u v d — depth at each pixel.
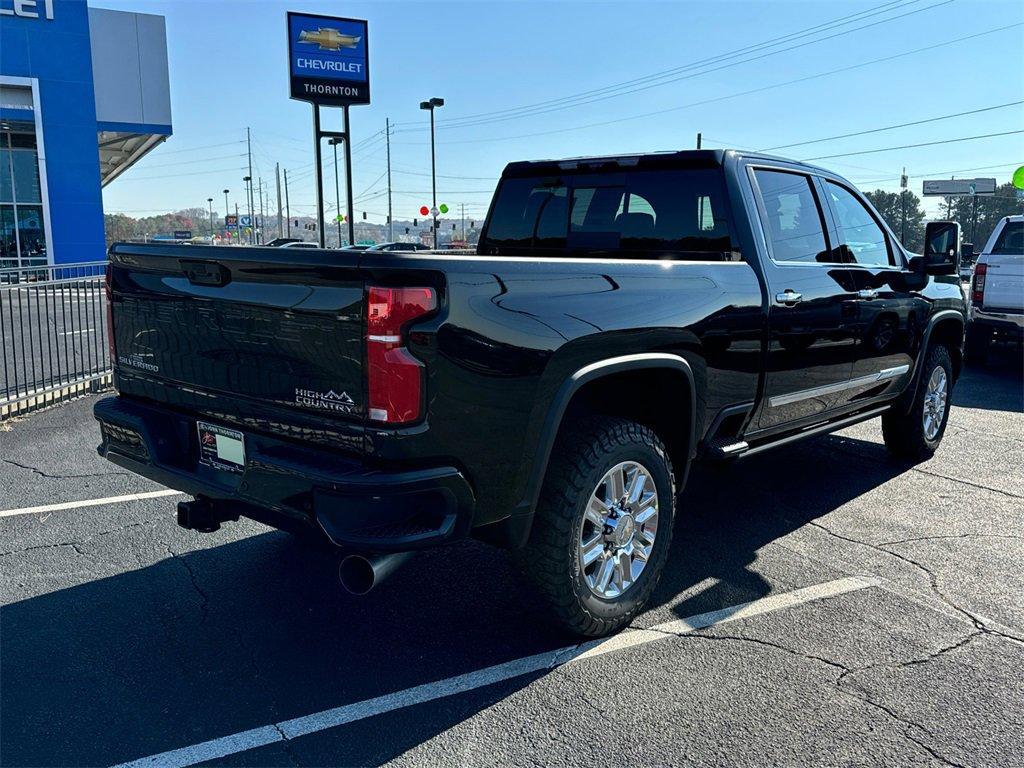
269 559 4.25
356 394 2.69
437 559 4.29
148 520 4.80
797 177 4.66
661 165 4.46
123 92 27.83
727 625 3.57
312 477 2.70
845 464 6.19
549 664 3.24
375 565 2.70
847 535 4.68
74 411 7.66
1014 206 98.06
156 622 3.56
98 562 4.19
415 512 2.75
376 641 3.42
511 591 3.92
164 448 3.46
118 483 5.50
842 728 2.81
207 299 3.12
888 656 3.30
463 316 2.73
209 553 4.32
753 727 2.82
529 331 2.93
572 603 3.24
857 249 5.11
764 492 5.48
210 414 3.26
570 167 4.87
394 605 3.76
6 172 23.25
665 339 3.49
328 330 2.73
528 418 2.96
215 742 2.72
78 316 8.27
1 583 3.92
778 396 4.34
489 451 2.87
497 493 2.93
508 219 5.25
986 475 5.91
